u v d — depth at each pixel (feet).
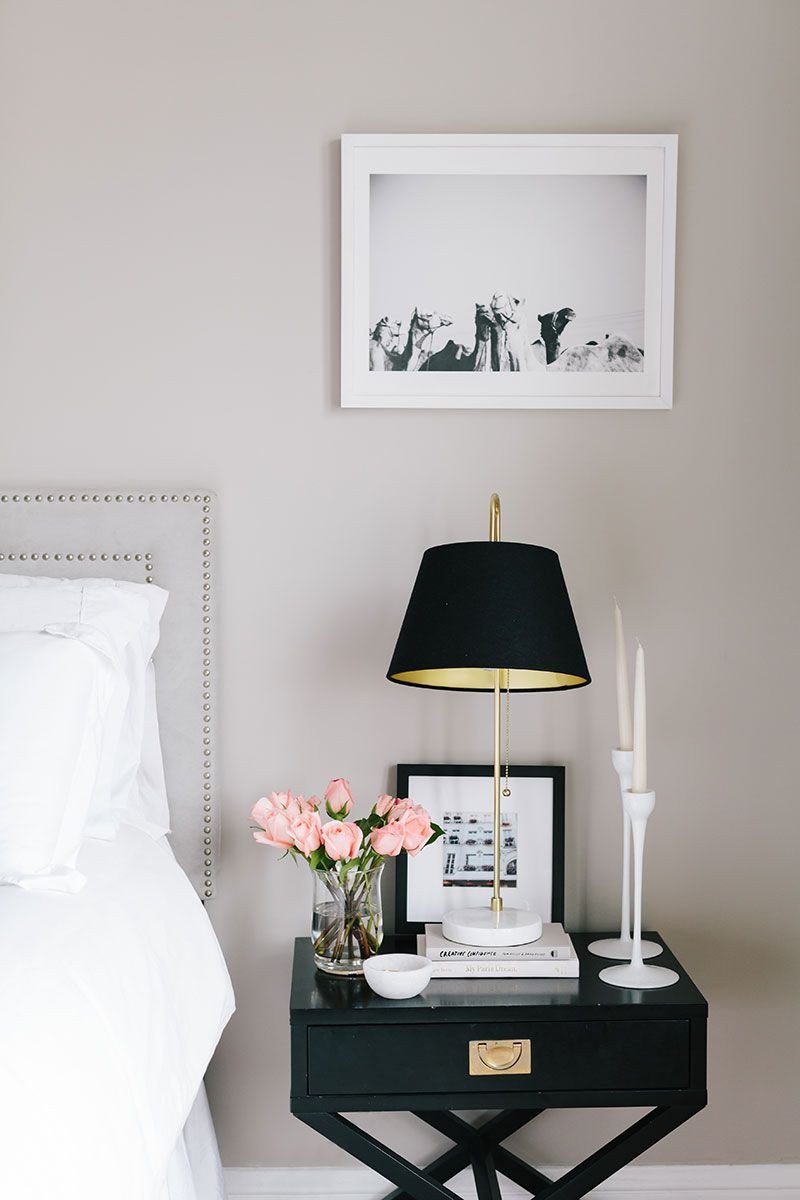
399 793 7.27
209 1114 7.02
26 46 7.23
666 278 7.26
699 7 7.31
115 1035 4.26
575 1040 5.97
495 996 6.05
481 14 7.29
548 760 7.39
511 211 7.26
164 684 7.18
